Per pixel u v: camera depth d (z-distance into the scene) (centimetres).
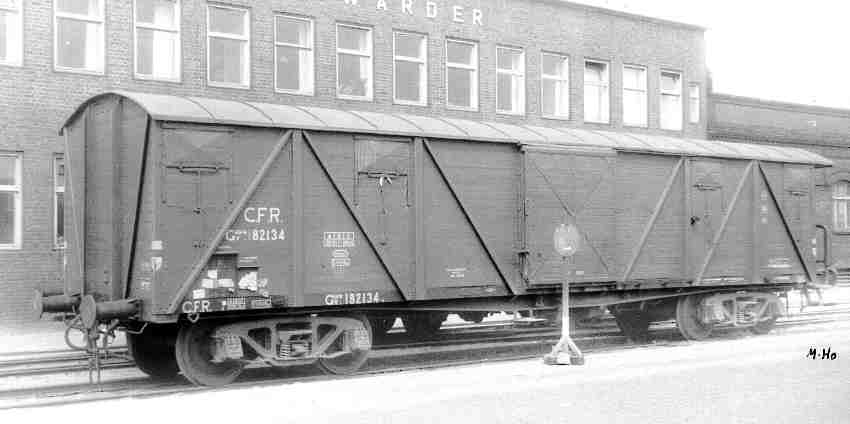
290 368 1285
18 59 1744
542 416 854
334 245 1189
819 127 3303
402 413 874
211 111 1104
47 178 1762
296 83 2095
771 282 1711
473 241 1322
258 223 1125
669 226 1559
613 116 2661
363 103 2172
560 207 1398
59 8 1788
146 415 881
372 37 2191
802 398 948
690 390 1002
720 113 3002
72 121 1240
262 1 2019
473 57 2389
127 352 1388
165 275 1049
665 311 1645
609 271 1454
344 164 1202
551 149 1391
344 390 1025
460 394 982
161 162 1053
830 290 2931
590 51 2609
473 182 1323
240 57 2006
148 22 1892
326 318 1191
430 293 1269
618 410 883
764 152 1742
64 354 1404
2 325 1711
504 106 2458
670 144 1599
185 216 1067
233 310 1112
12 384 1125
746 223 1678
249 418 860
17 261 1728
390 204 1241
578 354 1238
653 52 2758
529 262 1355
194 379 1102
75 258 1216
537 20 2495
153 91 1875
